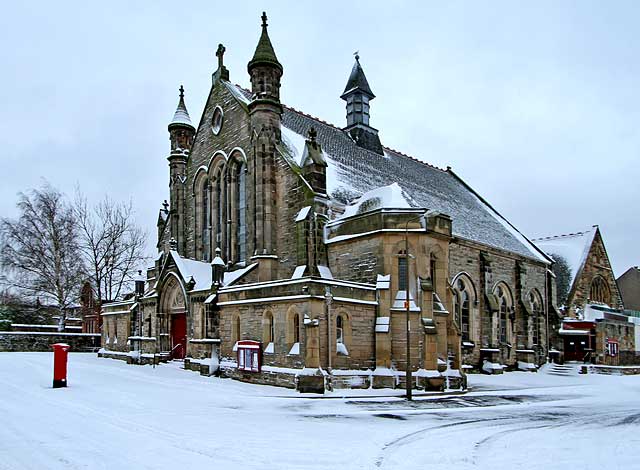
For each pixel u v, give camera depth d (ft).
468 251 141.69
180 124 152.87
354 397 82.99
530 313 159.84
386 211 103.04
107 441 43.55
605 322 175.73
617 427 59.67
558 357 172.35
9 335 171.63
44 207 195.00
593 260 200.23
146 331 135.95
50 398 68.69
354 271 106.83
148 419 55.36
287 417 61.00
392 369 98.27
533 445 47.44
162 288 130.00
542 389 111.75
